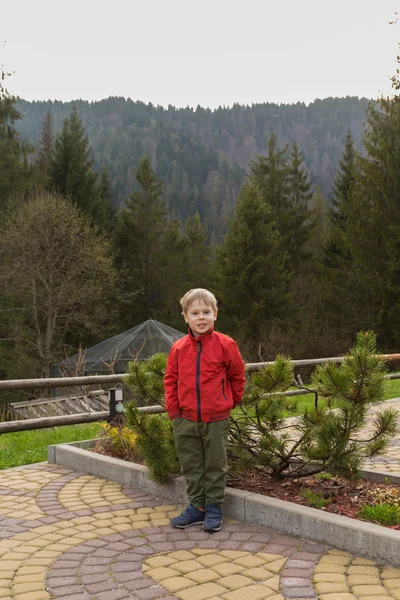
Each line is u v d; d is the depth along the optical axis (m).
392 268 24.52
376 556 3.22
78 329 26.48
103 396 13.17
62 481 4.95
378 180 25.53
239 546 3.46
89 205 32.72
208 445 3.80
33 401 13.01
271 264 30.64
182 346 3.93
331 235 34.12
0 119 27.50
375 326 25.84
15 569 3.16
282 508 3.69
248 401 4.17
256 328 29.48
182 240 36.28
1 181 27.11
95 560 3.27
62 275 24.30
